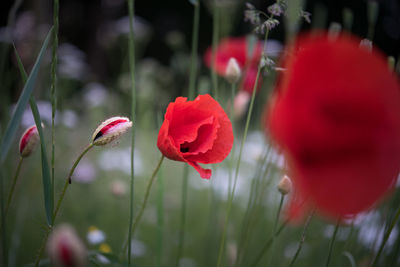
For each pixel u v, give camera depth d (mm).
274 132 225
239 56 574
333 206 233
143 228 804
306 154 228
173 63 1150
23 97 355
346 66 225
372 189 235
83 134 1123
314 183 230
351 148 233
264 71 409
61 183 725
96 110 1199
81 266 283
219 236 593
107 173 1054
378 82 230
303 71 221
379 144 233
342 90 224
